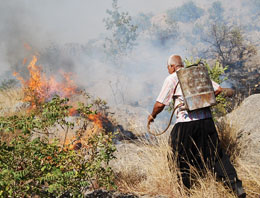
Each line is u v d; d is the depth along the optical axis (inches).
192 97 132.6
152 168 151.5
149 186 143.9
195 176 138.6
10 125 104.8
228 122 174.2
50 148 108.5
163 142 163.3
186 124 137.0
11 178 96.3
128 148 188.5
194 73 134.0
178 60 147.6
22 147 102.5
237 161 153.5
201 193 128.8
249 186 135.7
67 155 114.7
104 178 124.9
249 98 197.5
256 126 172.2
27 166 104.3
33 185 105.5
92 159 127.3
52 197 119.9
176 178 139.6
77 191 109.3
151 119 145.9
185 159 138.3
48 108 114.7
